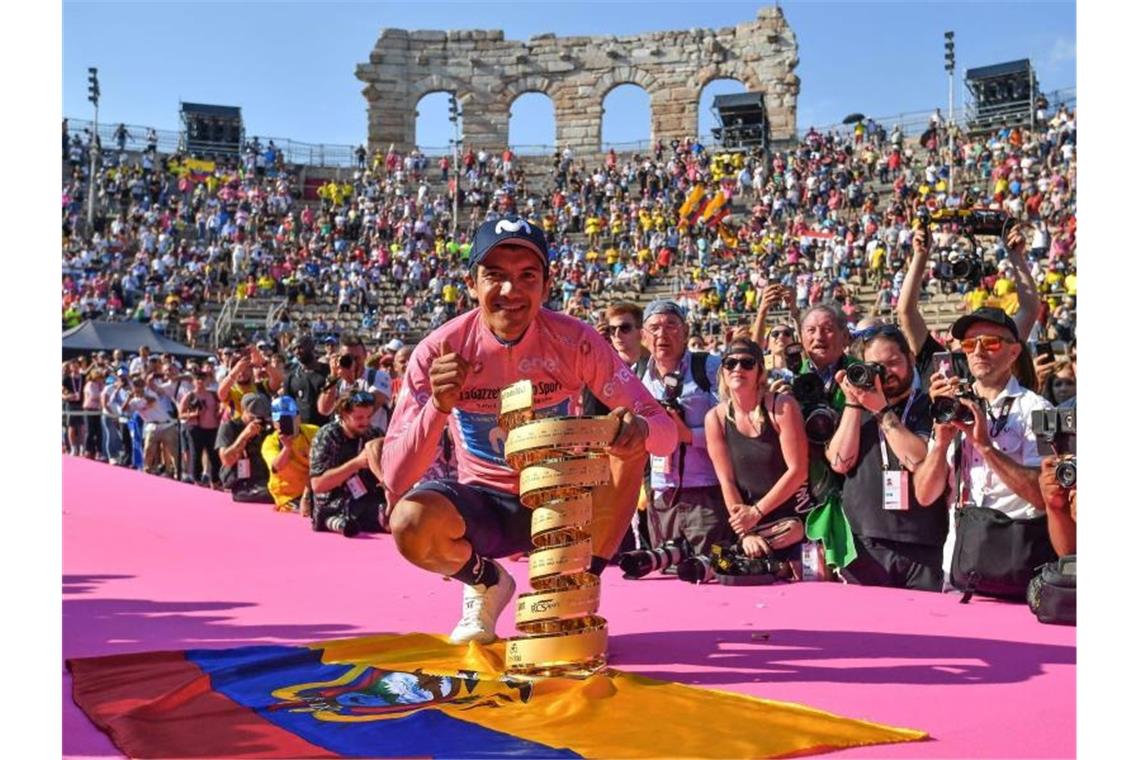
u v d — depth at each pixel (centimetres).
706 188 4206
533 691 350
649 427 440
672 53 4972
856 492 621
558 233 4222
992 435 578
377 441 847
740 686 378
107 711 332
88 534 856
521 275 426
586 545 376
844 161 4122
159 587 619
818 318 718
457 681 361
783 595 587
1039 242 2747
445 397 395
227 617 521
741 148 4409
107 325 2670
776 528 641
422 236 4153
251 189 4466
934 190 3675
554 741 295
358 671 379
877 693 366
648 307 710
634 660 423
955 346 796
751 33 4853
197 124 4831
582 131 5038
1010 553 538
